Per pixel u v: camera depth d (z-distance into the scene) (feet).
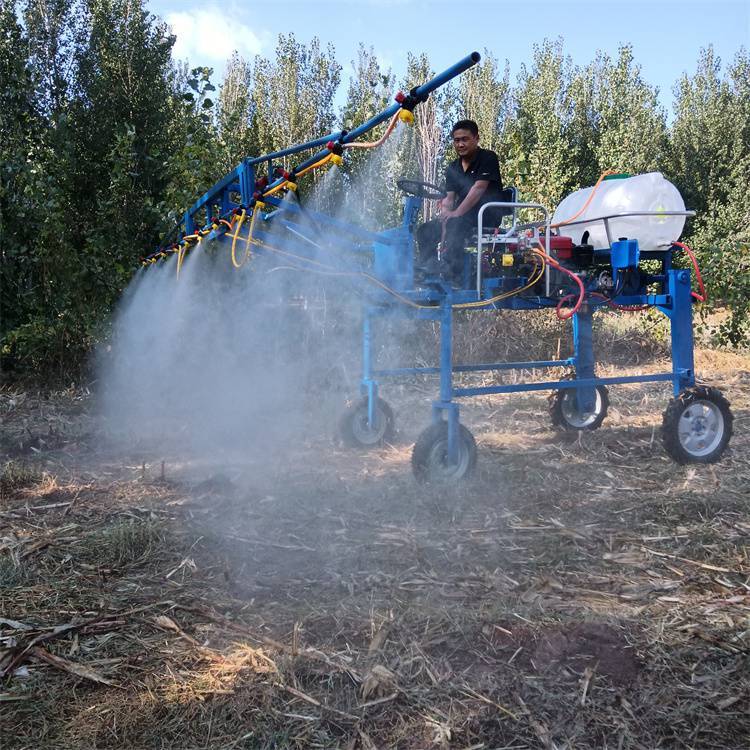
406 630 9.33
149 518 13.52
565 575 11.14
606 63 90.89
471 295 15.96
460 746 7.30
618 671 8.52
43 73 39.52
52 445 19.20
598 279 17.42
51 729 7.52
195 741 7.36
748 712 7.79
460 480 15.74
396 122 12.10
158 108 39.29
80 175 36.52
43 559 11.60
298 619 9.71
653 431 19.51
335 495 15.02
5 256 28.35
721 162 81.41
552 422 21.11
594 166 74.79
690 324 18.02
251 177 15.57
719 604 10.14
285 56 50.90
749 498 14.69
